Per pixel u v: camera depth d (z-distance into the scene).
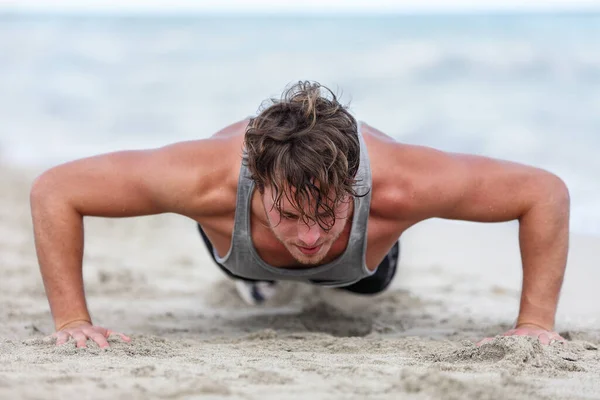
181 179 5.25
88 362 4.65
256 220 5.30
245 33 41.88
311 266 5.59
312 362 4.77
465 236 13.29
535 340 4.98
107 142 21.70
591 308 8.32
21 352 5.01
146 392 3.84
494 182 5.44
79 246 5.52
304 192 4.45
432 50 32.47
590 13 42.69
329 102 4.83
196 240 12.53
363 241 5.37
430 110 23.50
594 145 19.33
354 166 4.78
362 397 3.84
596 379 4.44
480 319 7.36
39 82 30.12
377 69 30.16
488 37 34.72
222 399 3.77
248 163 4.75
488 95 24.92
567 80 26.59
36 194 5.46
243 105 26.28
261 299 8.20
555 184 5.57
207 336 6.28
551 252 5.57
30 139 21.77
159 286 9.20
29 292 8.11
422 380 4.04
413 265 10.99
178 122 24.11
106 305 7.98
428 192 5.29
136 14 60.94
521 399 3.91
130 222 13.54
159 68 32.78
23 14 58.94
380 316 7.55
